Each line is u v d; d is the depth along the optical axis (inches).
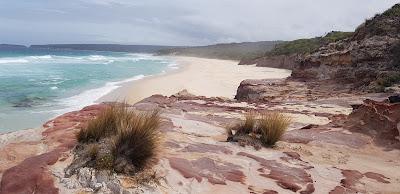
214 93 1289.4
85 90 1182.3
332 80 978.1
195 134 291.4
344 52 997.2
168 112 373.1
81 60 3073.3
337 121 395.9
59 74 1674.5
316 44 2704.2
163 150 230.5
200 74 2023.9
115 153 190.1
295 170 238.8
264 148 280.5
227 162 233.0
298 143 313.9
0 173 179.8
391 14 1043.3
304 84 984.9
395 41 947.3
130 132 194.7
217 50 6545.3
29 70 1803.6
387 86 820.6
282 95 886.4
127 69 2288.4
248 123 299.3
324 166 258.4
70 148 204.7
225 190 194.2
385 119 342.3
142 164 195.0
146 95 1162.6
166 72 2154.3
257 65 3161.9
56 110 843.4
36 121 733.9
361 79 921.5
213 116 387.5
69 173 180.7
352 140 330.0
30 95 1036.5
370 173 256.2
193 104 461.1
